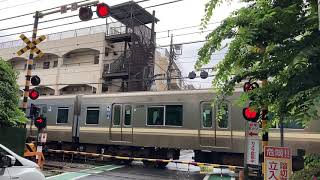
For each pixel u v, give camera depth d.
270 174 5.66
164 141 15.11
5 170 6.05
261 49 4.41
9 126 11.73
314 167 4.92
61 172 13.98
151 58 29.91
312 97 3.18
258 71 4.52
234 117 13.48
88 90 30.95
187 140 14.53
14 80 11.88
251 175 10.40
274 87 4.24
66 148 18.97
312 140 11.83
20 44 36.31
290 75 3.99
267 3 4.27
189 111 14.66
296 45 3.99
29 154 12.82
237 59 4.59
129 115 16.30
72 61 32.47
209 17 4.57
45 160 18.14
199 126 14.29
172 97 15.20
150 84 28.97
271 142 12.40
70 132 18.17
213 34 4.44
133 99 16.30
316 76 3.75
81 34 32.38
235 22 4.20
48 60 34.09
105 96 17.28
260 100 4.45
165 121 15.22
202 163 13.73
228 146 13.58
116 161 17.14
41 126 13.38
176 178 13.21
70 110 18.39
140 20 30.62
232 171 14.08
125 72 28.78
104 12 9.77
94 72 30.39
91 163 17.19
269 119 4.89
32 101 19.73
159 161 15.12
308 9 4.17
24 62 35.78
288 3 4.22
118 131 16.48
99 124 17.17
